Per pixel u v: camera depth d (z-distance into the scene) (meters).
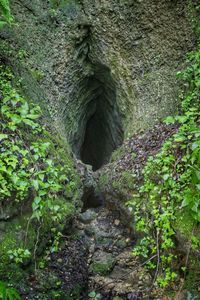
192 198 3.56
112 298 4.08
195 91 5.05
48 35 6.92
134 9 6.73
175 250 3.93
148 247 4.29
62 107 7.18
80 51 7.46
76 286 4.14
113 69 7.23
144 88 6.68
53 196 4.48
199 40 6.00
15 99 4.38
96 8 7.05
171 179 4.21
